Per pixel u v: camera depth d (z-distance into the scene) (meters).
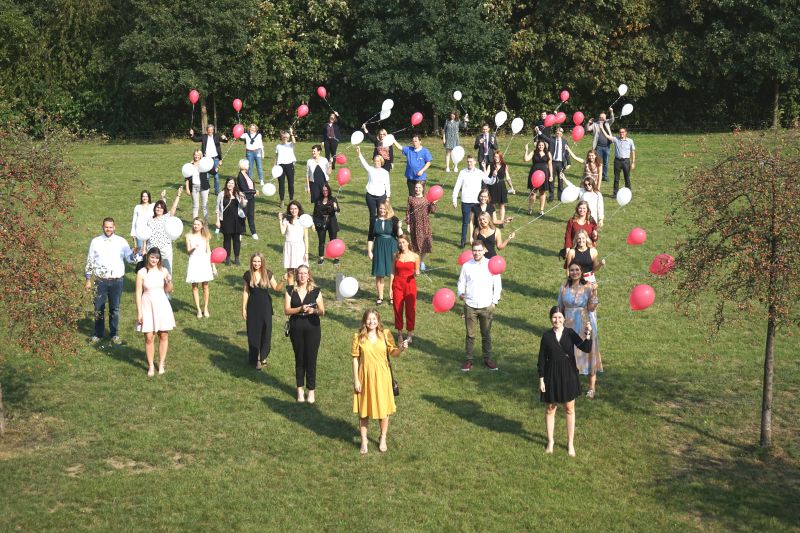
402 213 22.56
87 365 14.28
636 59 36.91
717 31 35.72
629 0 36.28
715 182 11.94
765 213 11.48
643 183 25.62
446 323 16.33
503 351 15.20
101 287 14.85
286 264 17.25
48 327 11.60
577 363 13.50
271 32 35.72
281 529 10.16
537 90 37.75
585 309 13.40
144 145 34.75
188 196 24.42
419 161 22.05
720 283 12.27
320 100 38.59
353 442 12.16
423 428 12.58
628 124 39.41
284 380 13.95
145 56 34.50
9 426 12.27
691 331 16.14
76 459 11.49
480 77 35.50
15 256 11.46
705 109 39.25
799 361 15.05
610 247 20.23
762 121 38.47
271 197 24.44
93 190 24.97
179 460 11.58
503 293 17.77
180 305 16.84
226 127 38.59
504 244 15.99
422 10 33.84
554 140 23.78
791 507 10.92
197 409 12.88
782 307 11.45
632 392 13.84
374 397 11.70
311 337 13.01
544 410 13.18
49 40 36.91
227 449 11.86
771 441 12.34
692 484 11.35
